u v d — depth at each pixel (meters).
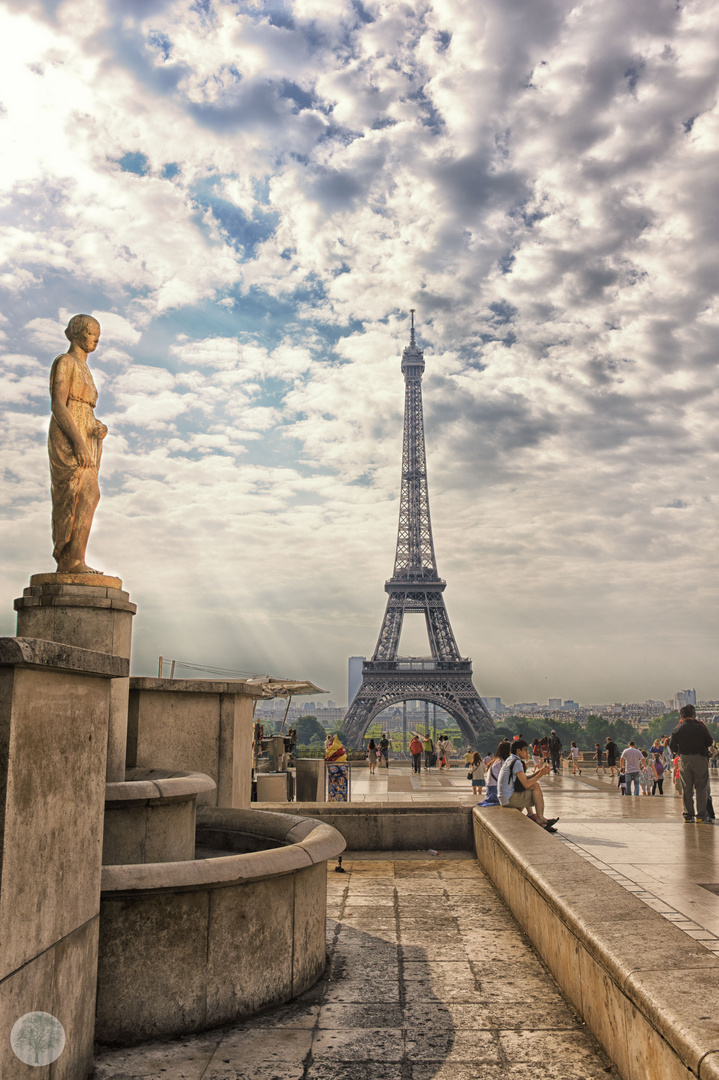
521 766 13.16
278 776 20.72
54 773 4.62
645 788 28.53
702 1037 3.90
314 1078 5.21
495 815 12.18
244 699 12.95
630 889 10.24
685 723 17.38
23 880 4.18
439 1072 5.28
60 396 9.09
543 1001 6.58
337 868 12.02
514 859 9.07
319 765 22.50
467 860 12.76
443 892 10.61
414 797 27.28
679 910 9.10
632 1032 4.89
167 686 11.50
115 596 9.04
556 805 21.48
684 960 5.13
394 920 9.23
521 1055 5.54
